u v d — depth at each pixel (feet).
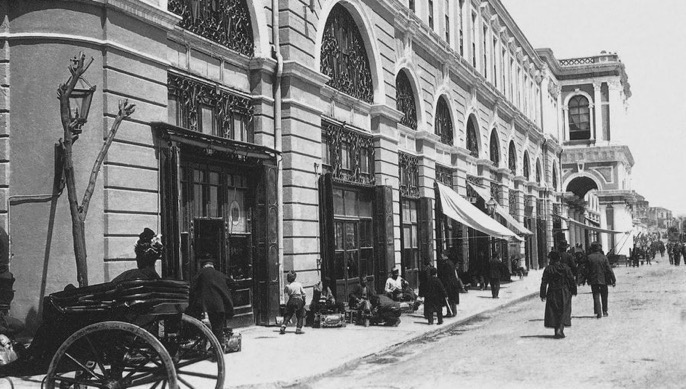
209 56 49.52
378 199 74.59
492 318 63.62
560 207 195.21
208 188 48.52
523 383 30.81
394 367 37.17
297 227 56.95
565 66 233.55
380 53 77.15
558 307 46.78
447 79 102.32
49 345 24.54
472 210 92.58
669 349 39.68
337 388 31.42
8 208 36.58
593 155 230.48
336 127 66.85
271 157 54.03
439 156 98.94
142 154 40.24
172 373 22.75
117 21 38.83
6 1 36.99
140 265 26.81
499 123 135.23
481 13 127.75
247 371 34.60
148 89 41.04
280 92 56.39
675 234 334.24
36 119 36.65
